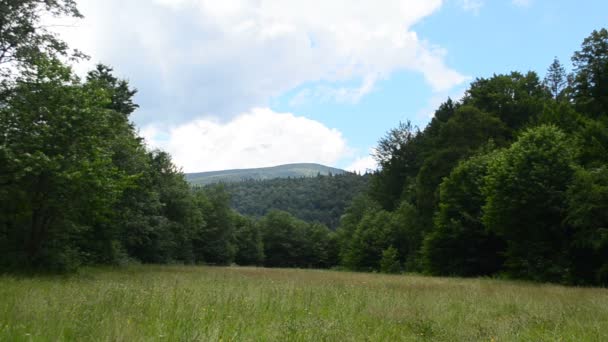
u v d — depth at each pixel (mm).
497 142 49156
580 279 28578
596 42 41500
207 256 83938
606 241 26000
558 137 31828
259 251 109312
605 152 31500
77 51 22906
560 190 30016
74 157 20812
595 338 8062
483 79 58031
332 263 115938
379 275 35750
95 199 22453
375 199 81500
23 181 20219
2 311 7605
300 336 6785
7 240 22531
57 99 21109
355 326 8148
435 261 43219
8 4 20562
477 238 40938
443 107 68188
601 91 41250
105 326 6566
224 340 6262
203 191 86188
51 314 7383
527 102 52375
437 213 43938
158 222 45906
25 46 20984
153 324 7172
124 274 24109
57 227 23016
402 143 76125
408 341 7492
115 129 29906
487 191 33844
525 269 31578
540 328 9062
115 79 38969
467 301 13195
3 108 20516
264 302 10477
